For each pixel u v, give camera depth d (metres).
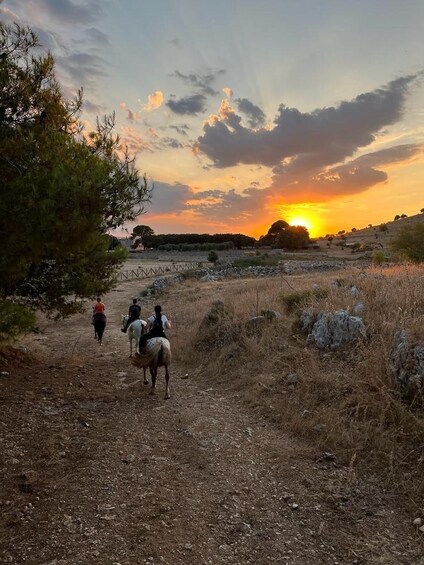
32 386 10.40
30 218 6.93
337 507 5.35
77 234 8.07
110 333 20.94
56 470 6.25
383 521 5.04
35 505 5.34
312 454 6.70
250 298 17.42
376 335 9.34
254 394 9.40
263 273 52.69
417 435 6.31
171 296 34.03
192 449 7.11
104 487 5.83
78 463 6.50
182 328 17.61
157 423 8.30
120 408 9.16
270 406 8.67
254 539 4.80
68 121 10.62
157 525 5.01
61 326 23.19
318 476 6.07
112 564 4.32
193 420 8.41
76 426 8.00
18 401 9.09
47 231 7.16
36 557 4.41
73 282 12.52
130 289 41.94
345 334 10.00
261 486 5.91
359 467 6.17
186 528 4.97
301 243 116.75
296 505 5.40
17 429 7.62
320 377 8.84
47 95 8.98
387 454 6.19
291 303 14.77
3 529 4.85
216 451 7.01
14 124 7.98
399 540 4.72
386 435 6.60
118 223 9.81
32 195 6.91
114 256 13.62
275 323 12.79
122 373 12.39
